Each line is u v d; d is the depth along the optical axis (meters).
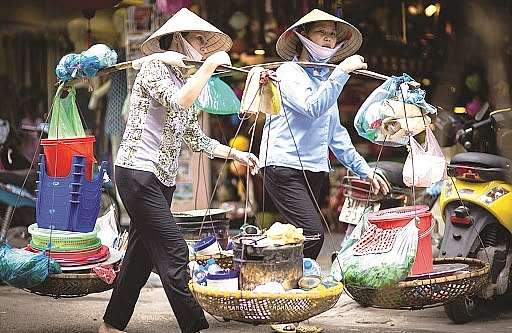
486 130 14.12
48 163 10.52
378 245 9.28
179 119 9.62
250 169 10.23
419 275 9.55
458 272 9.92
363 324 11.60
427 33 18.84
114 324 10.30
